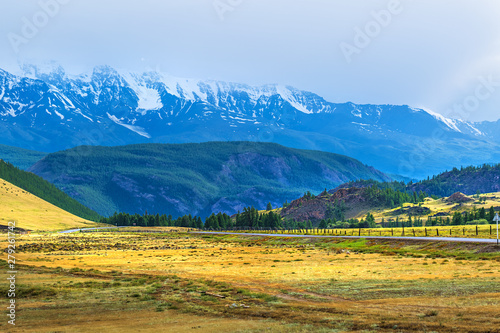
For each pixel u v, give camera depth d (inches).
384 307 1601.9
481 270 2364.7
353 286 2087.8
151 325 1486.2
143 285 2336.4
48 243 6156.5
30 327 1502.2
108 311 1732.3
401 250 3821.4
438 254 3314.5
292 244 5516.7
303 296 1903.3
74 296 2041.1
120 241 6879.9
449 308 1510.8
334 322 1407.5
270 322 1460.4
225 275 2677.2
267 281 2367.1
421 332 1245.7
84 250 5231.3
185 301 1877.5
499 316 1349.7
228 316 1588.3
